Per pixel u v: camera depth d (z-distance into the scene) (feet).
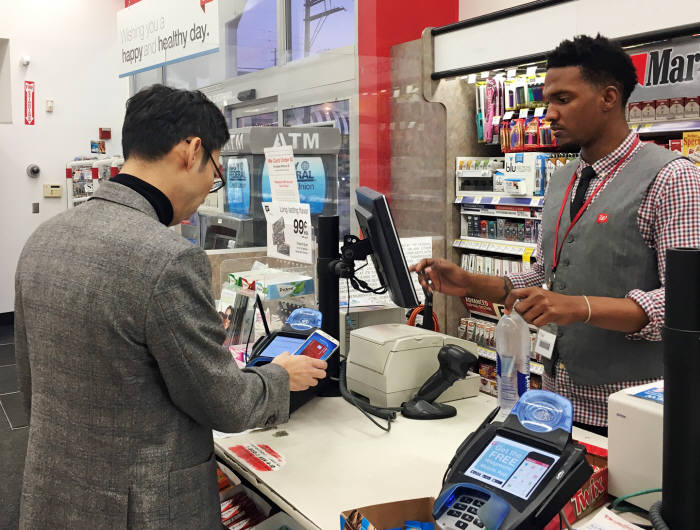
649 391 4.32
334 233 6.61
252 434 5.65
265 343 6.30
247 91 12.73
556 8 11.48
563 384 6.03
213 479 4.09
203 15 9.67
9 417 14.48
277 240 8.48
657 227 5.34
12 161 24.67
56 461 3.89
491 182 14.15
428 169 14.35
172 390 3.73
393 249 5.54
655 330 4.97
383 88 13.34
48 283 3.78
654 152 5.53
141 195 3.97
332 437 5.54
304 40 17.15
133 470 3.74
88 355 3.67
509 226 13.87
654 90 10.23
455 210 14.94
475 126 15.01
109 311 3.57
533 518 3.10
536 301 4.66
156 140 3.98
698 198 5.13
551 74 5.70
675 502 3.05
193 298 3.70
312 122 12.32
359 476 4.77
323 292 6.68
